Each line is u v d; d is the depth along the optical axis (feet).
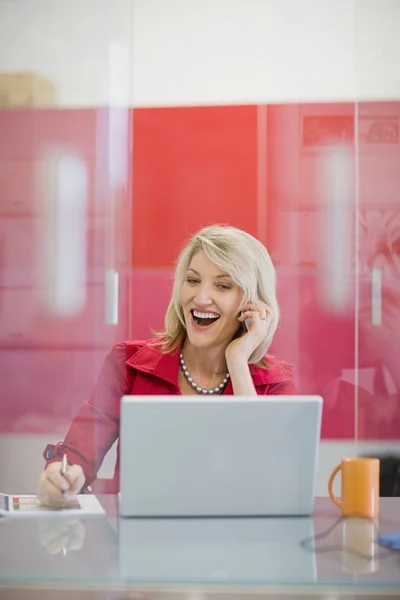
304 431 5.79
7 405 12.75
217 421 5.68
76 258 12.76
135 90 12.92
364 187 12.67
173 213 12.87
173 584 4.46
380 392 12.62
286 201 12.78
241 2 12.88
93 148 12.75
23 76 12.73
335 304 12.70
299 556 4.92
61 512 6.03
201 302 8.31
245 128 12.82
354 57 12.80
